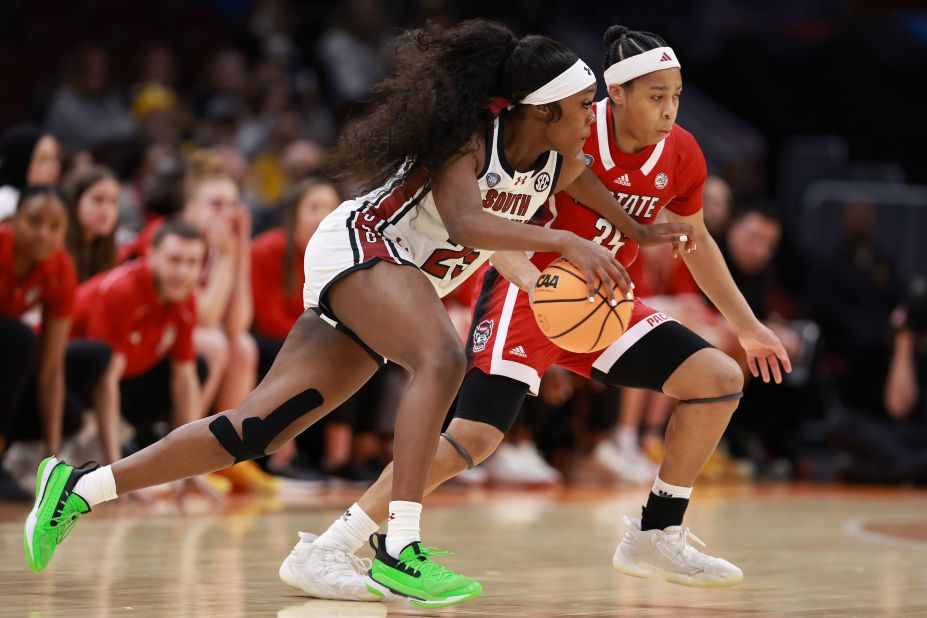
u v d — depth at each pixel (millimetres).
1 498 15984
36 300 15547
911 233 31422
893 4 37594
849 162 37781
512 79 8375
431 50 8531
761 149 36188
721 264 10336
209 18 32750
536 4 35750
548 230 8055
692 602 9125
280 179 27000
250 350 18469
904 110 38406
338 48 31250
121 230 20203
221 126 27797
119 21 31891
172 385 16828
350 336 8609
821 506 18703
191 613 8047
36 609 8148
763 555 12445
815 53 38812
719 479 24391
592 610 8641
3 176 17375
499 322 9844
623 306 8586
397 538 8211
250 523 14180
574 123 8461
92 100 26844
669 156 9898
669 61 9430
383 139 8555
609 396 22469
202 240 16328
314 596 8922
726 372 9492
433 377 8094
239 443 8602
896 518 16875
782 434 24906
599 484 22359
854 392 25641
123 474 8812
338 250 8508
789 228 31688
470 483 21312
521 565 11219
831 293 26578
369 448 20781
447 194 8266
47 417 15914
